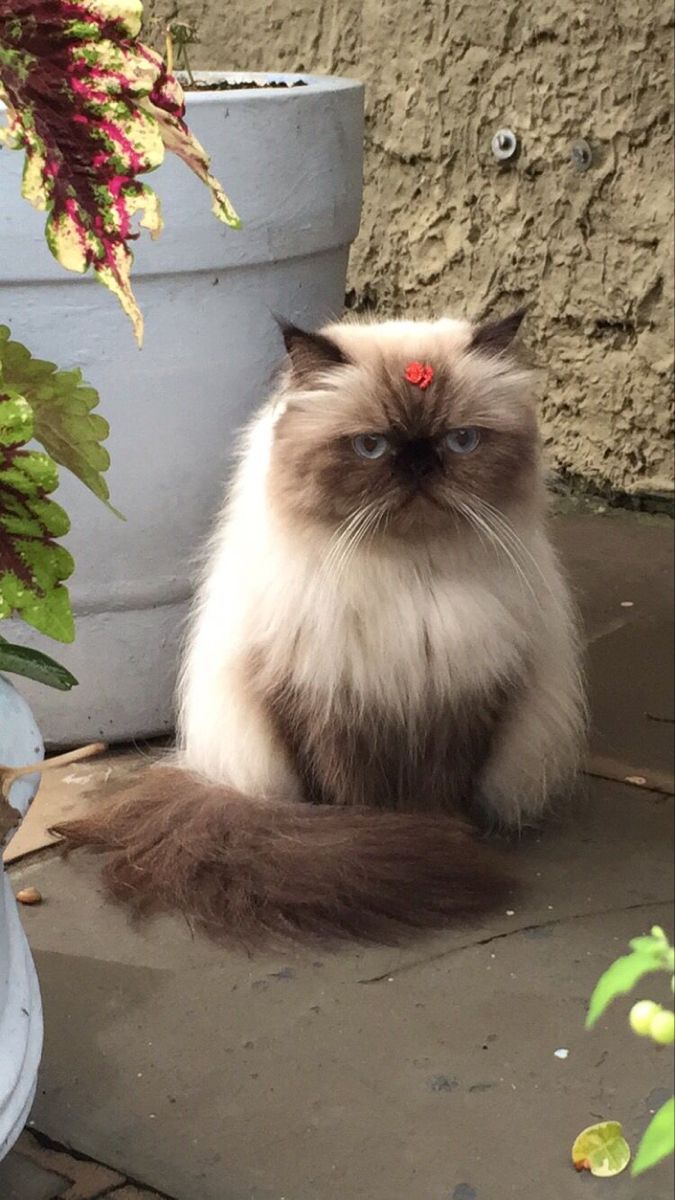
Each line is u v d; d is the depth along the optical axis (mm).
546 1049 1086
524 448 1212
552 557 1291
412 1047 1089
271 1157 1015
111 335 1280
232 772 1286
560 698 1291
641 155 1750
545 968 1152
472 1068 1072
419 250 1905
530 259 1839
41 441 930
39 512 866
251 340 1333
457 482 1185
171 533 1349
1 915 961
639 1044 1087
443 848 1225
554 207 1809
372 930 1187
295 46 1908
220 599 1274
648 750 1395
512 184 1828
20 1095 949
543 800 1299
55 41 772
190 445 1331
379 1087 1060
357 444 1178
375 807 1280
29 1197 994
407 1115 1040
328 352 1192
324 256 1372
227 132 1269
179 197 1257
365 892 1198
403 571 1212
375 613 1215
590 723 1412
